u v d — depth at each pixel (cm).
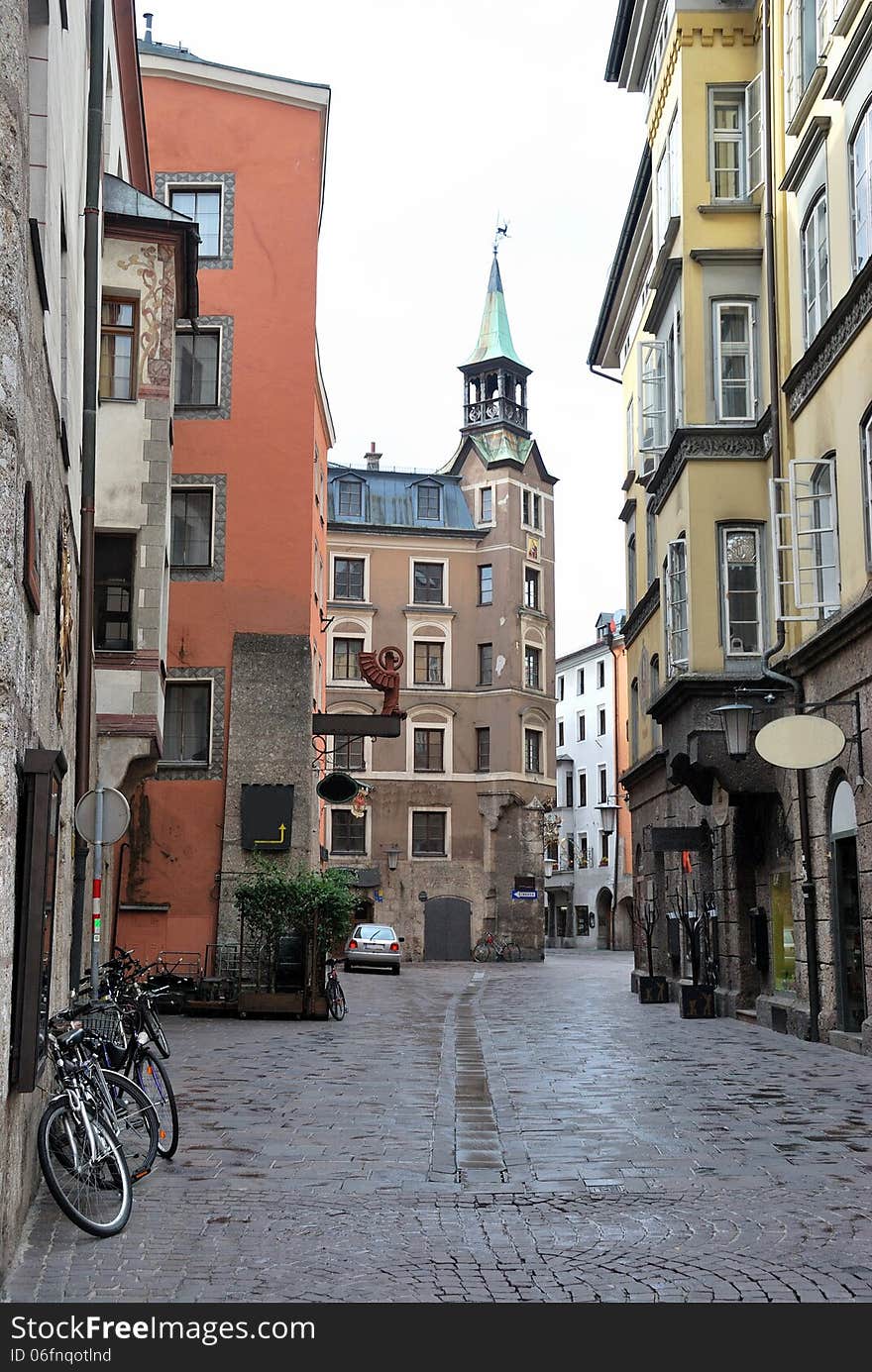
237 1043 1817
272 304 2980
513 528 6134
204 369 2961
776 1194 834
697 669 2198
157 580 2009
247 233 2994
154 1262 668
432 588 6134
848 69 1661
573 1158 957
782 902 2052
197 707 2827
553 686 6256
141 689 1981
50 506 848
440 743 6016
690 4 2298
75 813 1344
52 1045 773
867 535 1608
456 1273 650
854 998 1728
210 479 2909
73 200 1144
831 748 1575
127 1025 1046
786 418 1988
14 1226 673
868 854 1609
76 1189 735
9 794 604
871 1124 1098
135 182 2612
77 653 1513
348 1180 882
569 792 8288
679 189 2314
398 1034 1980
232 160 3012
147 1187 857
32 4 840
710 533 2217
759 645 2200
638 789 3366
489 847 5916
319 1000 2245
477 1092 1315
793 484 1794
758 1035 1920
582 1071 1481
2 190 601
